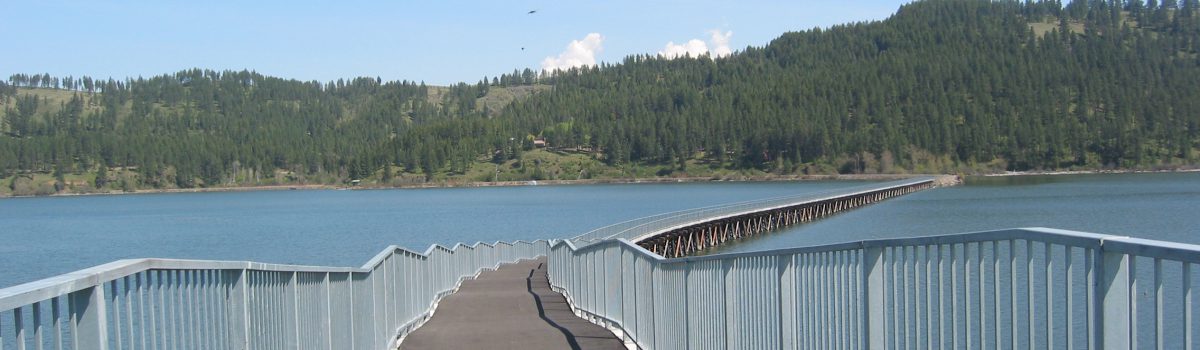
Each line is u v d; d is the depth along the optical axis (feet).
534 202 395.75
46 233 263.49
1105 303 10.75
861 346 17.61
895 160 510.58
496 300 55.11
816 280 19.45
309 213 352.28
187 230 269.64
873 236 179.93
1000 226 185.47
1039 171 498.28
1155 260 10.17
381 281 33.37
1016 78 595.88
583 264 46.50
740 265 23.08
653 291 29.01
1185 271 9.82
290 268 20.34
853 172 513.86
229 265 16.12
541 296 60.39
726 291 23.31
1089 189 328.70
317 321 23.94
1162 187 327.47
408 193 534.78
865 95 590.96
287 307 20.80
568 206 354.13
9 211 413.59
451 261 65.82
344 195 541.75
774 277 20.77
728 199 360.89
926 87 597.93
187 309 14.83
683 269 26.27
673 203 347.15
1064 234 11.57
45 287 10.14
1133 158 495.41
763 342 21.30
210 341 15.61
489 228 253.24
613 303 37.09
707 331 24.41
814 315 19.45
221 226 286.25
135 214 368.27
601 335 35.86
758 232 196.13
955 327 14.65
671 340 27.48
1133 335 10.68
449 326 40.45
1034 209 231.50
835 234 187.32
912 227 192.85
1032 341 12.60
